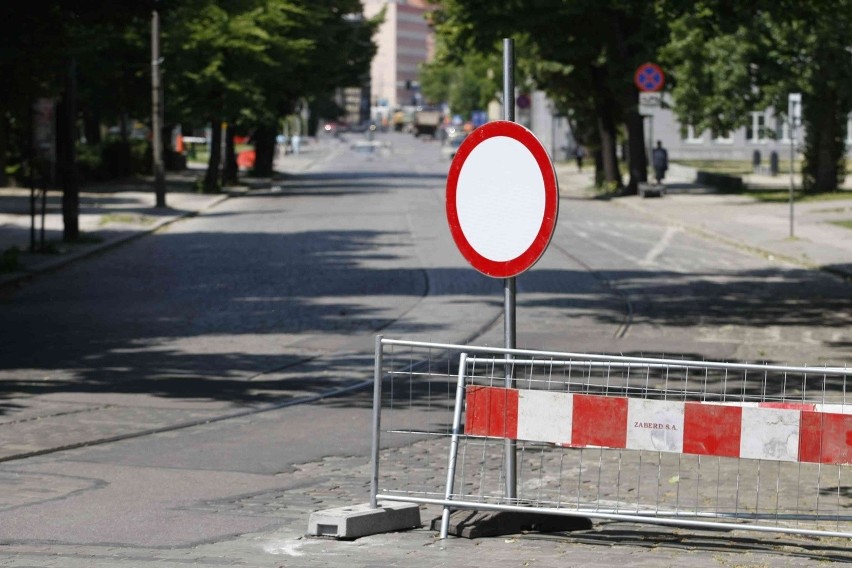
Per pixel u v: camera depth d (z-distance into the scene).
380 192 66.75
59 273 30.47
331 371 16.92
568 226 44.88
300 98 81.44
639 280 28.64
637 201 57.94
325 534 8.60
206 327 21.25
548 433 8.37
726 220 46.66
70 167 37.03
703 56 57.97
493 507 8.52
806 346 19.41
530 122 117.88
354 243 37.91
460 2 39.22
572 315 22.81
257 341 19.67
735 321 22.23
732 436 7.92
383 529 8.79
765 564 7.78
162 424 13.20
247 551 8.20
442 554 8.10
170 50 60.16
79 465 11.18
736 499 9.27
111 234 40.22
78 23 26.70
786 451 7.82
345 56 77.88
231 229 43.81
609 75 59.53
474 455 11.84
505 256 8.51
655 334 20.61
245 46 60.94
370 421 13.46
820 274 30.47
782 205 54.31
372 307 23.86
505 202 8.49
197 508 9.54
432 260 32.97
